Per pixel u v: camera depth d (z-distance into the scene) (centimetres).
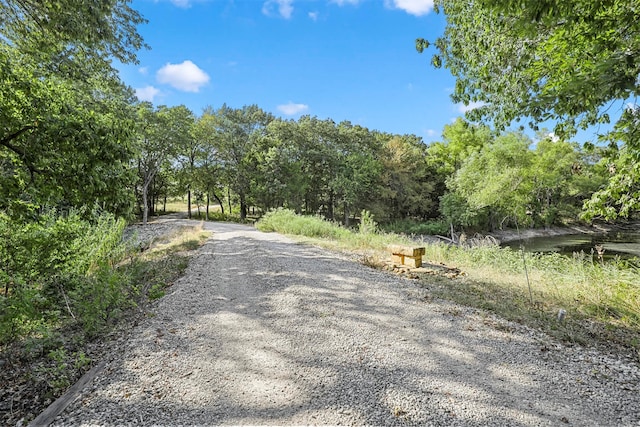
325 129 3928
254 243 1223
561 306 508
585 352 356
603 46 353
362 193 3544
